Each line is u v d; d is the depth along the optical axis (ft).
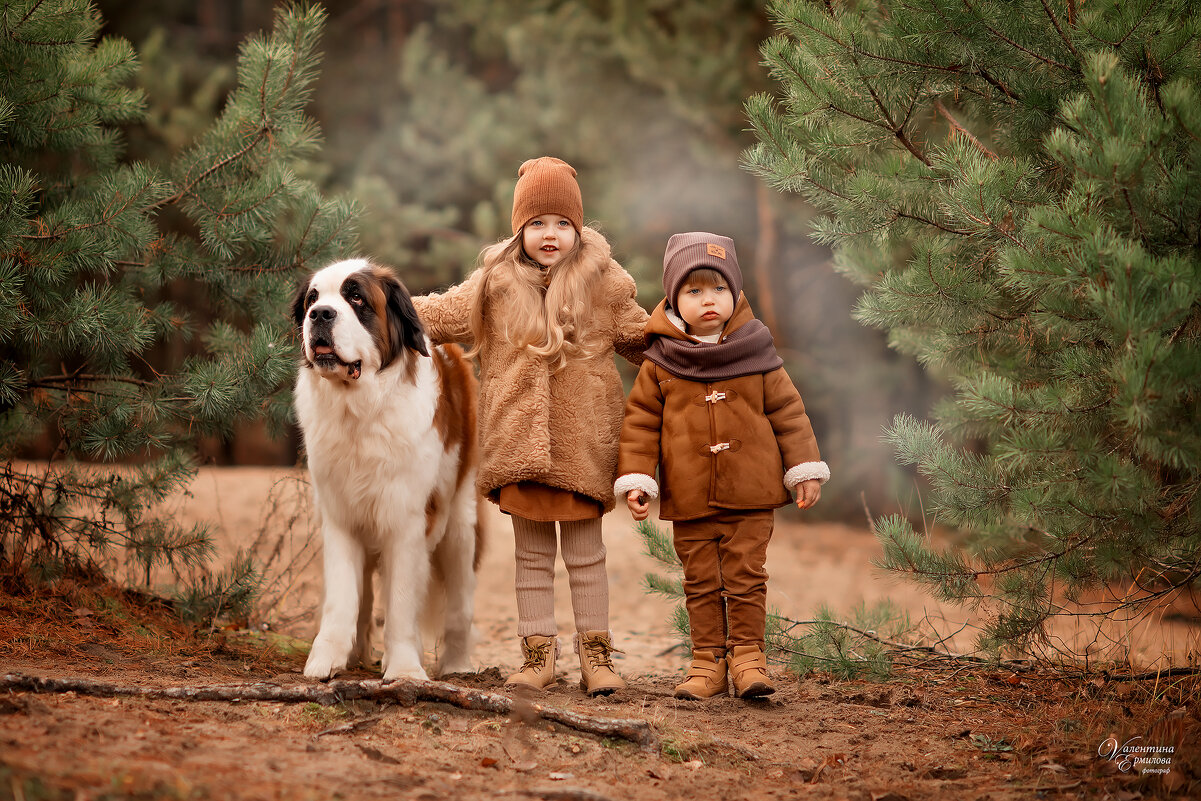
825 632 20.06
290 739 12.79
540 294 17.47
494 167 63.31
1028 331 18.76
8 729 11.43
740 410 16.83
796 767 13.83
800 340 69.31
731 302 17.21
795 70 18.81
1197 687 16.40
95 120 21.80
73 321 18.97
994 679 19.15
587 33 57.41
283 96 21.62
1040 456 15.14
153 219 23.45
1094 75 14.38
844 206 18.84
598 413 17.46
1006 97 18.93
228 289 22.82
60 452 21.80
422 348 17.24
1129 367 12.85
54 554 21.44
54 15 19.47
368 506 17.31
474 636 20.51
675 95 53.67
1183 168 14.38
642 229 62.08
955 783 13.15
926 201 18.39
